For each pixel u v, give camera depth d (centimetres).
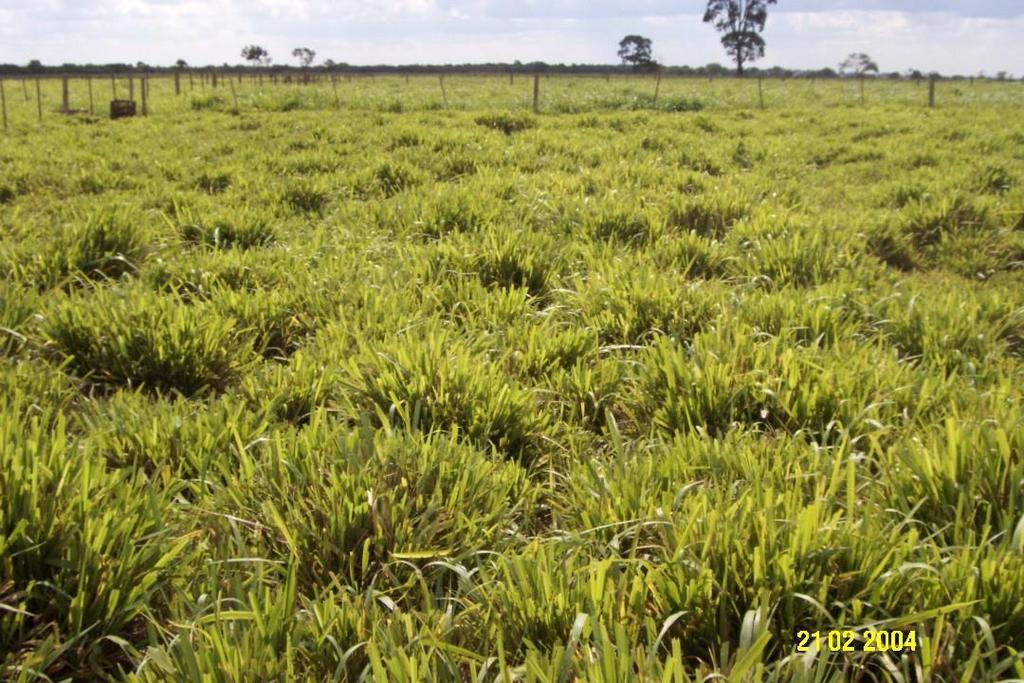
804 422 321
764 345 369
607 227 664
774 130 1656
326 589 210
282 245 607
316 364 369
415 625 208
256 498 258
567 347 400
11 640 200
